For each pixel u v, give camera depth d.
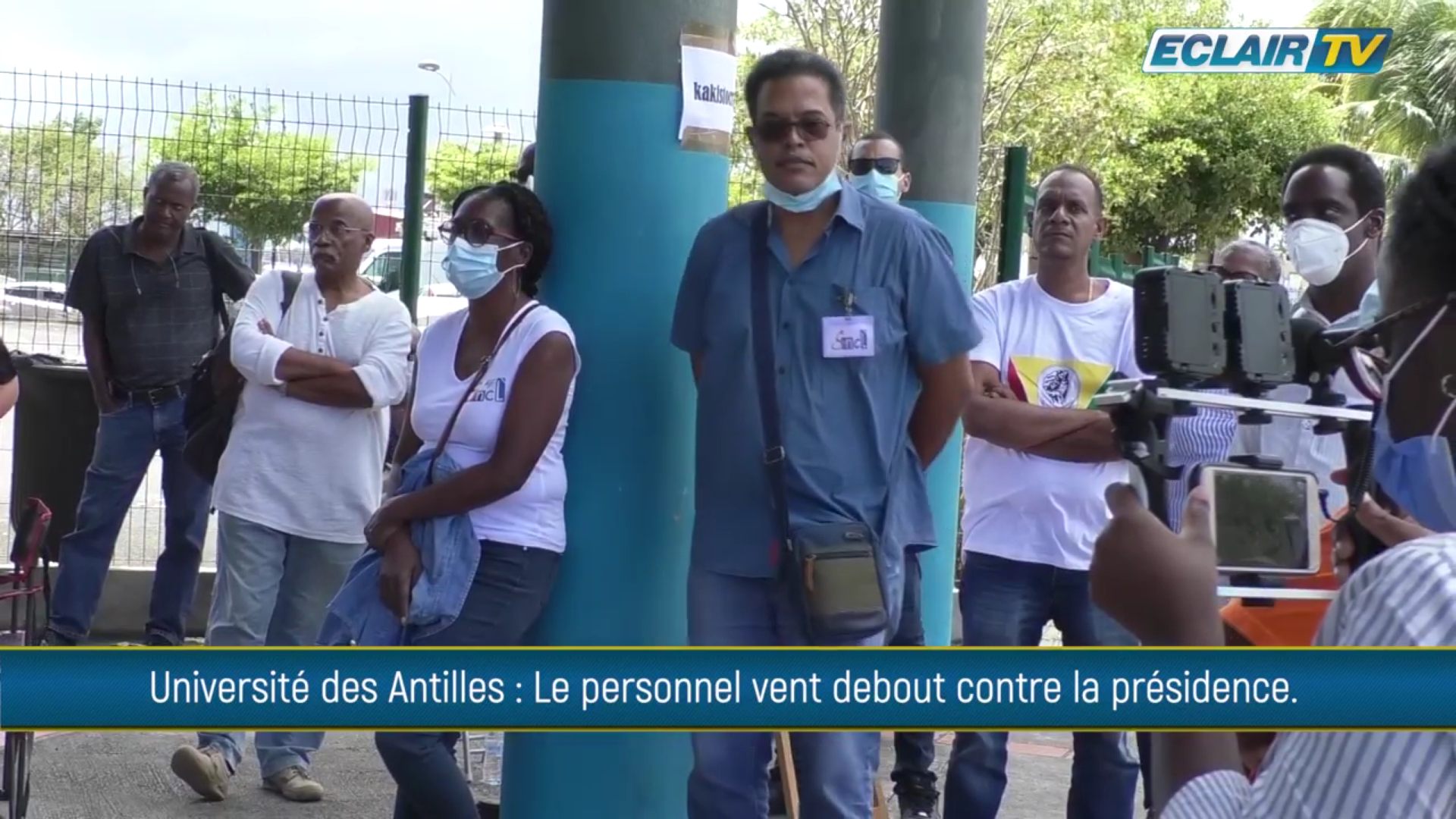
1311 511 2.00
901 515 3.80
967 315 3.79
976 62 7.04
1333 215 3.89
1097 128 23.53
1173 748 1.68
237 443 5.75
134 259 7.01
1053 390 4.69
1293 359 2.26
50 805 5.50
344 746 6.64
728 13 4.30
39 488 7.77
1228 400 2.10
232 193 7.79
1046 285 4.77
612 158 4.18
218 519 5.80
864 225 3.76
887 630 3.70
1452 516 1.81
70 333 8.02
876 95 7.19
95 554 7.14
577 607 4.23
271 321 5.83
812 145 3.68
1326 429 2.29
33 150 7.81
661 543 4.25
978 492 4.66
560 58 4.23
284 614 5.78
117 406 7.09
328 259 5.81
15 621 5.25
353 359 5.77
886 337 3.72
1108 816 4.57
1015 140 22.11
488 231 4.07
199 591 8.12
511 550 4.01
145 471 7.17
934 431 3.87
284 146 7.80
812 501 3.70
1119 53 27.39
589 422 4.21
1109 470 4.55
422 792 3.99
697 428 3.89
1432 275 1.81
